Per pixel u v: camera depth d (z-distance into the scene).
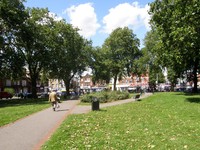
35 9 61.81
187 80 58.06
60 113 23.91
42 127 16.31
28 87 115.75
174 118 18.62
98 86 157.12
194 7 27.73
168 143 11.27
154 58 79.12
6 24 45.78
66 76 73.44
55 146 11.11
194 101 31.08
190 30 27.22
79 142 11.66
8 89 90.75
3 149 11.23
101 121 17.55
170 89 90.69
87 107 30.17
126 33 88.50
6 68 48.50
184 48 29.34
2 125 17.56
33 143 12.13
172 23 30.52
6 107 34.81
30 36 49.56
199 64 47.56
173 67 41.00
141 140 11.88
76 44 70.12
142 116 20.02
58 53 61.03
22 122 18.73
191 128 14.59
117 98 41.88
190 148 10.49
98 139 12.14
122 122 17.09
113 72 92.62
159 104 30.16
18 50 50.66
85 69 81.38
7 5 44.59
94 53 93.81
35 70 62.59
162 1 34.91
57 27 63.53
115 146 10.91
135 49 88.44
